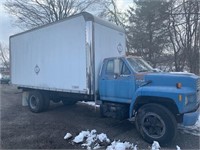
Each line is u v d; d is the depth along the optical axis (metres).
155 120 4.93
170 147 4.74
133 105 5.34
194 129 5.88
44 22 22.80
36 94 8.42
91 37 6.14
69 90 6.89
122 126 6.38
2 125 6.57
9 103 10.91
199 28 16.56
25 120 7.18
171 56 19.75
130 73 5.63
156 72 5.67
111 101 6.09
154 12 18.42
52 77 7.57
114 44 7.13
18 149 4.69
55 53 7.38
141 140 5.20
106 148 4.70
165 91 4.83
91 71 6.17
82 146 4.85
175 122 4.72
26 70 8.93
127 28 22.98
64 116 7.74
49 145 4.91
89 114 8.00
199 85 5.36
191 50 17.66
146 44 20.73
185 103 4.64
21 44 9.17
